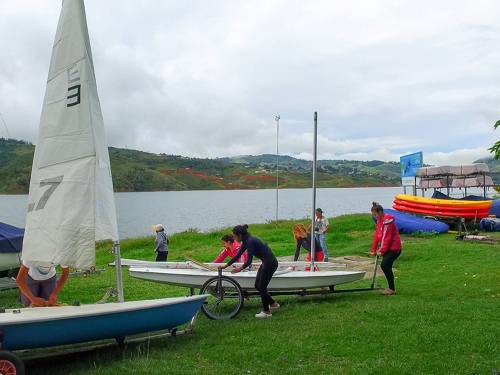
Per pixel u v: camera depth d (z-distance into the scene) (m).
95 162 6.95
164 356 6.96
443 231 22.38
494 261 14.18
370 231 24.09
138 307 6.91
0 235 11.72
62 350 6.96
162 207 83.44
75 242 6.86
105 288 12.84
